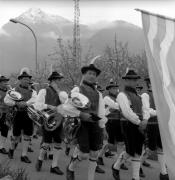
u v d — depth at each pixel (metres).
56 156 7.68
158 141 6.95
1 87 9.73
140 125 6.48
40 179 7.09
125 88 6.79
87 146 6.13
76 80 22.41
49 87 7.85
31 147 11.27
